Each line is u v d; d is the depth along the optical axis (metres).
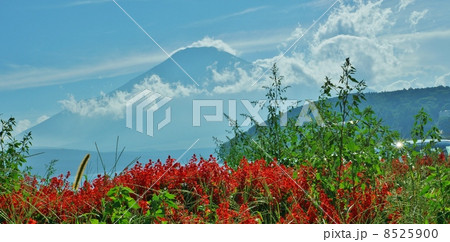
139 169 6.43
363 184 5.81
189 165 6.41
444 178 5.62
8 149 7.07
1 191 5.86
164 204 5.16
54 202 5.68
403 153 7.23
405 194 5.52
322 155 6.25
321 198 5.50
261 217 5.12
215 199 5.96
